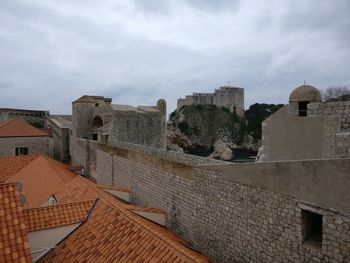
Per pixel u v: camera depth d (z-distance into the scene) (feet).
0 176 76.48
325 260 23.44
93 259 29.48
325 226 23.38
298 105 37.22
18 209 28.48
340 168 22.17
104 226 33.78
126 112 99.35
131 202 63.46
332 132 31.68
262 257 29.71
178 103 443.32
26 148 118.42
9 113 157.99
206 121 399.44
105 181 81.05
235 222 33.53
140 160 59.88
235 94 428.56
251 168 30.99
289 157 36.06
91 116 123.03
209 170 38.14
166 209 49.32
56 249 33.40
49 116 163.94
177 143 386.11
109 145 78.54
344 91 151.23
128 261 27.22
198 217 40.65
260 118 393.50
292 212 26.30
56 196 49.19
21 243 25.80
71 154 125.29
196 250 40.65
